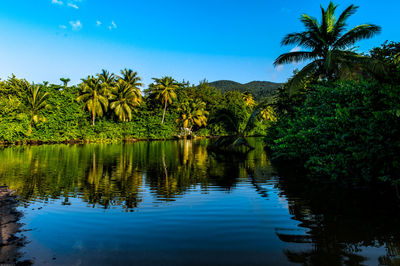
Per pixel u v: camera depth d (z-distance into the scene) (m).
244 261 2.96
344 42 13.94
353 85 8.23
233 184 7.45
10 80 35.00
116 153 18.64
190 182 7.81
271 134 20.11
